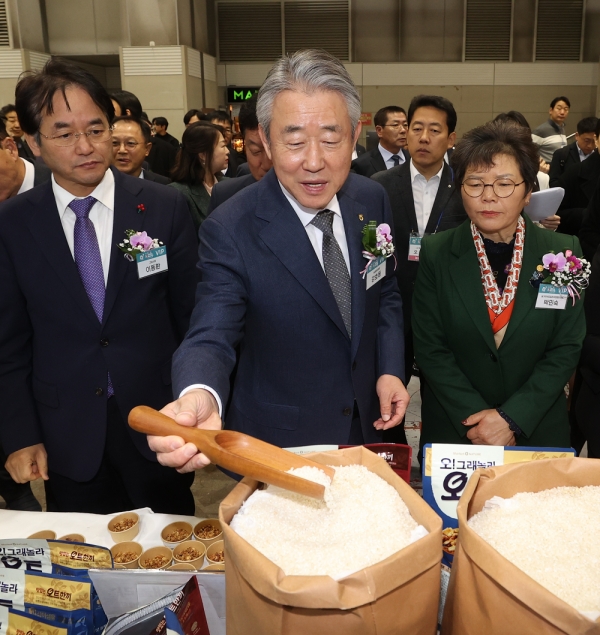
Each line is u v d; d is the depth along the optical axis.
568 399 2.51
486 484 0.72
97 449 1.59
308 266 1.22
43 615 0.87
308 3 10.11
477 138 1.41
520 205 1.42
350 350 1.30
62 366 1.56
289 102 1.02
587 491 0.73
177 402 0.89
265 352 1.29
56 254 1.50
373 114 10.36
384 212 1.50
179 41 8.73
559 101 6.94
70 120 1.38
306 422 1.32
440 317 1.61
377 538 0.63
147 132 3.44
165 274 1.65
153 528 1.29
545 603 0.52
